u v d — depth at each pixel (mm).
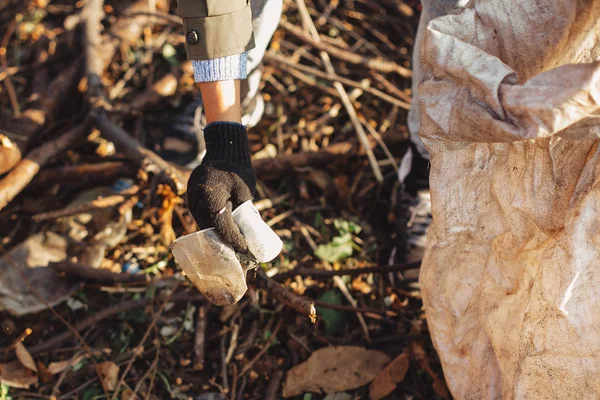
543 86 1030
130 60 2639
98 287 1989
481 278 1386
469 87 1116
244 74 1314
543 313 1227
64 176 2145
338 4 2928
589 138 1079
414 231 1955
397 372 1771
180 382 1790
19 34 2707
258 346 1882
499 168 1275
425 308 1498
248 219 1205
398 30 2811
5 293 1909
